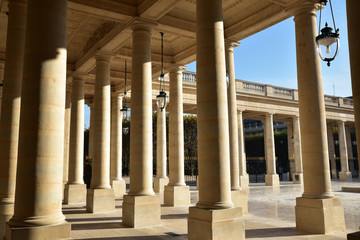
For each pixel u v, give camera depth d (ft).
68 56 67.72
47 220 24.30
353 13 20.30
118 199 74.69
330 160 171.83
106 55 56.70
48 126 25.48
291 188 104.78
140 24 45.83
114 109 91.45
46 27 26.21
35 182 24.57
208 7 34.17
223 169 32.09
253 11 49.19
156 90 97.45
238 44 54.85
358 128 19.79
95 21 54.13
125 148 152.87
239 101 116.26
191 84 104.63
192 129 144.77
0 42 57.57
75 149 66.64
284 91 131.03
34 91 25.49
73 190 64.64
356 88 19.98
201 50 33.91
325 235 35.96
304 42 41.22
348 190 90.02
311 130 39.75
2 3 39.06
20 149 25.22
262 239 34.35
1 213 32.19
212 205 31.17
